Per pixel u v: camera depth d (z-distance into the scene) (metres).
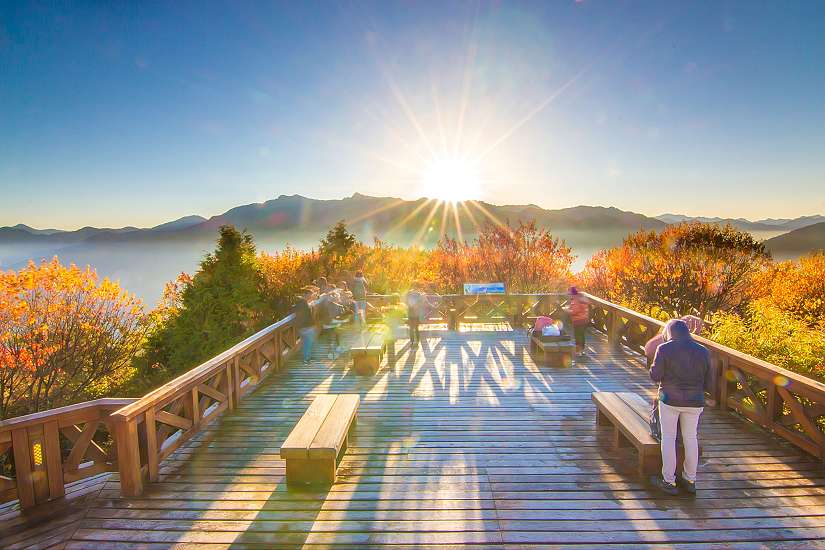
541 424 6.04
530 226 17.69
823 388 4.71
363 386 7.73
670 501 4.19
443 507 4.12
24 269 11.12
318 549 3.59
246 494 4.39
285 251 19.27
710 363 4.20
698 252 19.77
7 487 4.09
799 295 18.94
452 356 9.60
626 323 10.21
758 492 4.33
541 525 3.84
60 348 11.70
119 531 3.85
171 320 13.88
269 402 7.02
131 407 4.42
